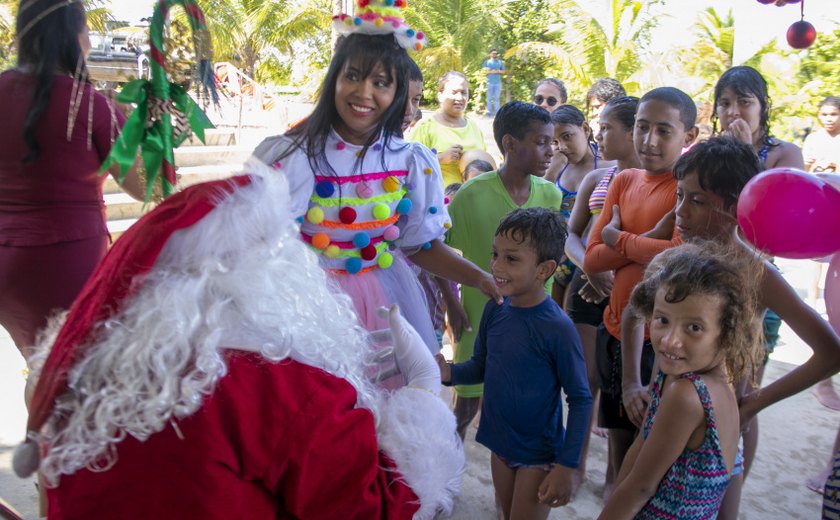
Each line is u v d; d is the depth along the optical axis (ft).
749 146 7.32
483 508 9.66
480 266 10.03
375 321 7.27
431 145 16.44
